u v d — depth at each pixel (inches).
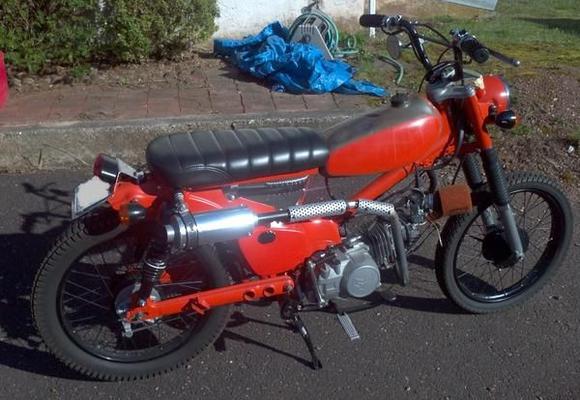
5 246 167.0
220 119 211.0
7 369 133.2
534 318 148.9
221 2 279.6
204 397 128.2
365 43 285.7
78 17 242.7
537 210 180.4
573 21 352.5
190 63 259.0
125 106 221.5
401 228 132.6
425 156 130.2
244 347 139.6
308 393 129.3
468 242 170.6
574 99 235.0
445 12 361.1
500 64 263.9
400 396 129.0
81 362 127.2
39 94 229.9
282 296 131.0
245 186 122.1
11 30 239.8
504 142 212.7
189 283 130.0
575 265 165.3
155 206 118.2
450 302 152.5
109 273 142.3
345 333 143.3
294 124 213.6
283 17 287.4
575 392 130.4
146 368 130.4
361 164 125.7
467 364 136.5
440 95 128.6
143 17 243.9
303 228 125.9
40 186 194.1
